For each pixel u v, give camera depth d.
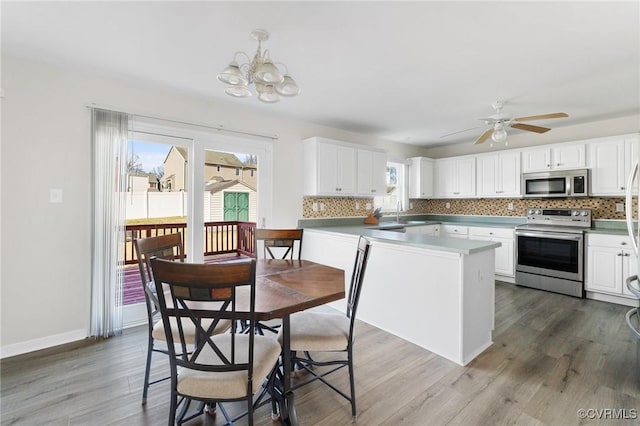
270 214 3.79
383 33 1.96
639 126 3.51
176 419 1.67
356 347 2.53
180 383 1.33
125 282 2.87
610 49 2.13
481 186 5.00
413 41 2.06
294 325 1.86
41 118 2.41
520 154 4.52
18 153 2.33
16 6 1.71
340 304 3.44
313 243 3.81
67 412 1.71
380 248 2.89
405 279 2.66
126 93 2.79
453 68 2.46
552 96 3.07
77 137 2.56
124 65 2.45
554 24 1.84
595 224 4.07
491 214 5.26
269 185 3.78
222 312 1.27
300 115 3.79
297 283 1.82
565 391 1.92
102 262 2.64
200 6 1.71
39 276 2.43
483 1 1.64
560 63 2.35
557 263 3.96
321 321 1.91
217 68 2.50
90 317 2.62
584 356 2.35
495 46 2.11
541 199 4.65
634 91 2.91
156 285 1.27
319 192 3.87
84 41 2.09
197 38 2.04
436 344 2.42
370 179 4.39
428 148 5.98
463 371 2.16
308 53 2.23
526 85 2.79
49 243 2.46
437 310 2.41
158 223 3.03
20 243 2.36
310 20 1.83
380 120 4.00
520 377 2.08
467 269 2.29
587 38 1.99
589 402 1.82
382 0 1.64
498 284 4.43
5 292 2.31
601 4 1.64
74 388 1.93
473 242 2.52
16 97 2.32
